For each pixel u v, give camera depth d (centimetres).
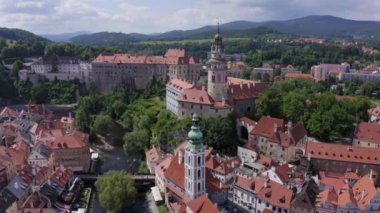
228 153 19500
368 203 13188
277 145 18162
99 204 15962
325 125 19612
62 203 15075
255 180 14612
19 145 18788
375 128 19100
